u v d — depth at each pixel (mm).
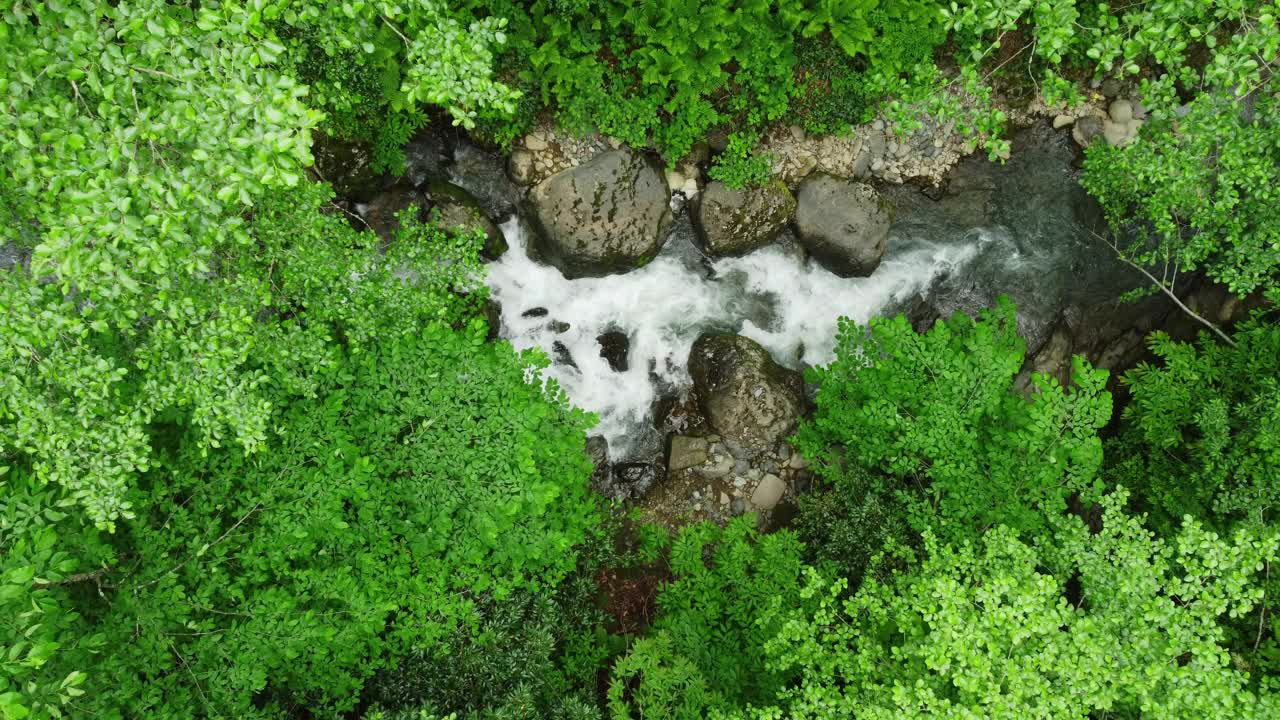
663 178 10594
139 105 3771
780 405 10789
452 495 6828
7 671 3781
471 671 7211
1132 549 5738
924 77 7734
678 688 7648
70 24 3211
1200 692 4977
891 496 8938
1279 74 6484
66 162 3430
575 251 10336
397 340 6973
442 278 7621
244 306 5461
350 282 6562
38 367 4551
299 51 5695
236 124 3412
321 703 6680
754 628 8359
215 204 3787
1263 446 7262
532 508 6992
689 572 9266
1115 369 11469
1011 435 7457
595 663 8555
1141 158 7984
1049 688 5250
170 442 6742
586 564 9180
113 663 5445
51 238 3422
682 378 11383
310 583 6414
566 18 8984
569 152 10266
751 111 10289
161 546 6109
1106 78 10938
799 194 11086
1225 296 10297
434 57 4414
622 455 11117
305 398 6727
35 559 4645
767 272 11570
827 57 10156
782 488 10766
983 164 11508
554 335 11141
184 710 5820
